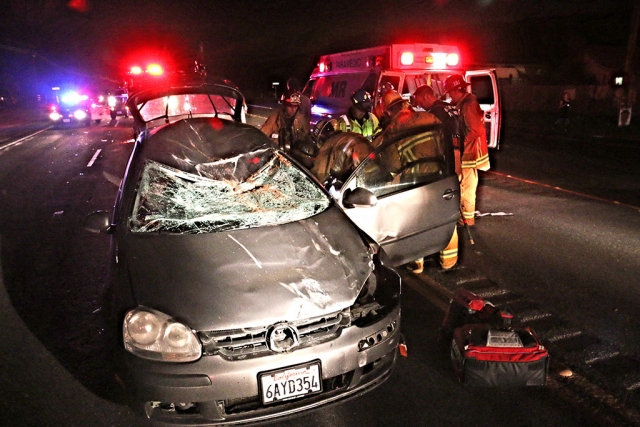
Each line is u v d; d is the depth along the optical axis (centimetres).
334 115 953
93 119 2295
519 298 429
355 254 305
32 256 555
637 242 558
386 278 308
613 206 711
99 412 294
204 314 251
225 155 376
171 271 275
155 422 253
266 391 245
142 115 581
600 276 470
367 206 356
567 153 1262
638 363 333
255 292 262
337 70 1035
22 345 370
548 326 380
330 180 433
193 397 242
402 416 290
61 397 308
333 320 263
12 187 930
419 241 428
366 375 273
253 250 289
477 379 301
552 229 611
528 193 804
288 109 592
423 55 872
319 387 254
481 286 454
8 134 2014
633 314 398
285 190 357
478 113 587
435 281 470
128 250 297
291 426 284
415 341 369
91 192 866
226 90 585
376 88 849
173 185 349
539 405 295
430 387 316
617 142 1516
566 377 319
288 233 306
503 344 301
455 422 284
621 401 296
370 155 399
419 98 541
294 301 259
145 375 245
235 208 333
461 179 565
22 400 305
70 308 429
